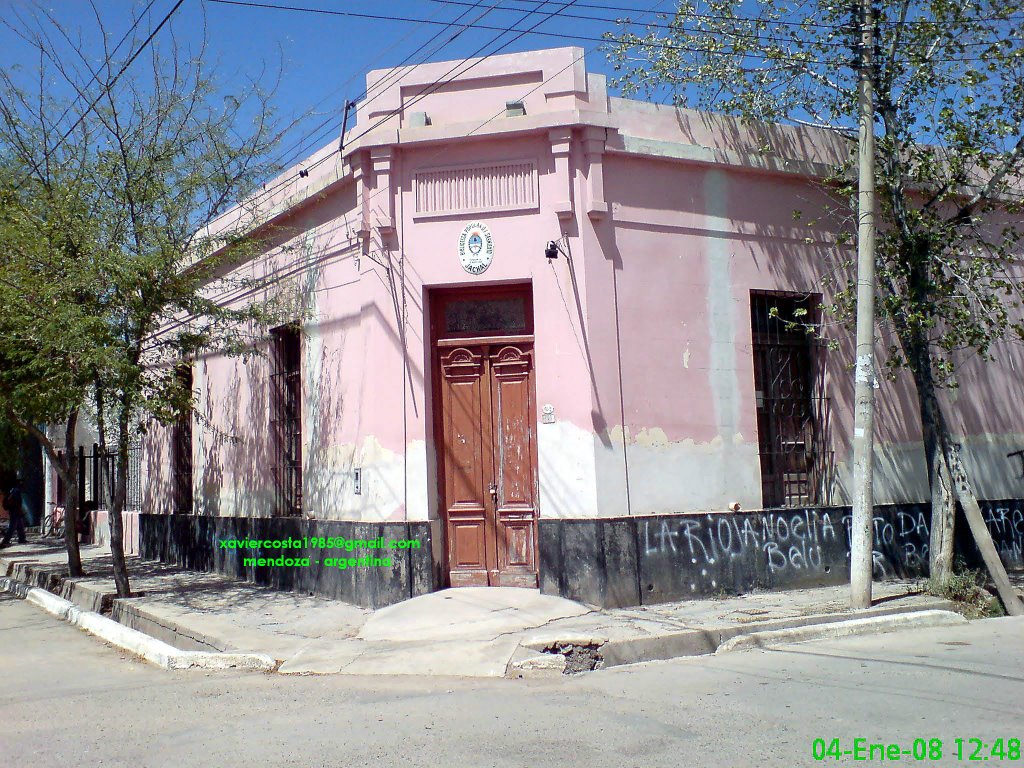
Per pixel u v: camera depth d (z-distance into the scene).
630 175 11.14
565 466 10.55
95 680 8.48
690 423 11.11
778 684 7.21
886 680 7.23
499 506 11.00
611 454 10.59
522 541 10.92
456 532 11.05
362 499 11.36
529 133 10.90
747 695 6.89
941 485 11.13
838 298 11.61
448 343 11.17
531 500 10.94
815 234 12.33
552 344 10.72
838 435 12.07
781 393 12.07
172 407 13.13
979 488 13.64
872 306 10.12
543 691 7.37
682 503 10.93
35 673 8.92
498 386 11.13
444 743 5.91
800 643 8.95
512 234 10.92
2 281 11.32
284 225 13.41
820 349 12.23
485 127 10.92
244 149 13.34
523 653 8.28
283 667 8.58
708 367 11.32
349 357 11.82
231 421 15.07
